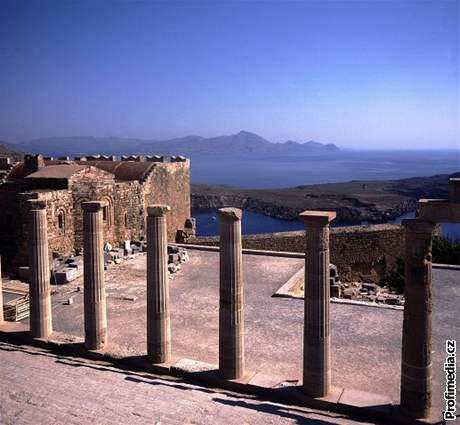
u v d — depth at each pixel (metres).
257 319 24.08
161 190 54.75
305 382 15.29
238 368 16.42
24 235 35.00
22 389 15.22
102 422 13.03
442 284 30.62
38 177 39.00
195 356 19.77
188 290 29.30
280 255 38.72
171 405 14.29
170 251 37.91
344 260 47.50
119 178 51.69
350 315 24.69
